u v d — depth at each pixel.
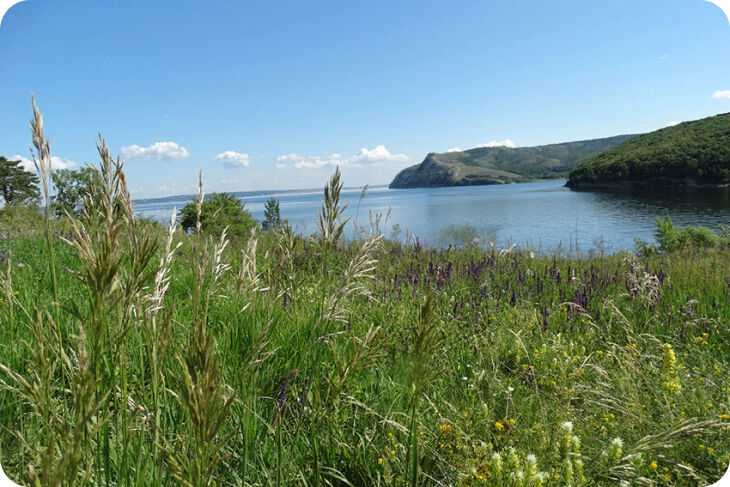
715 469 2.47
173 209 1.69
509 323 4.96
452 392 3.21
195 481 1.21
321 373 2.70
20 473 1.72
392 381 3.08
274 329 2.94
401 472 2.16
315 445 1.87
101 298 1.20
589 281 6.93
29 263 4.95
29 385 1.33
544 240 38.03
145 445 1.71
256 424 2.25
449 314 4.78
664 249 20.95
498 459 1.94
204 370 1.17
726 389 3.27
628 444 2.68
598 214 68.00
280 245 2.87
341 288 2.21
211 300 3.37
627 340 4.83
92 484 1.62
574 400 3.37
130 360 2.29
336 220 2.04
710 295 6.43
